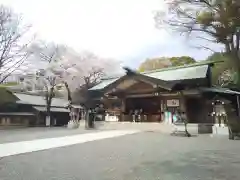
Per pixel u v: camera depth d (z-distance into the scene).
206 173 4.98
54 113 34.22
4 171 5.15
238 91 17.64
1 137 13.38
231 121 11.48
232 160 6.28
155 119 18.61
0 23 21.92
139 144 9.56
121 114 20.61
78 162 6.11
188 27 12.43
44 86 34.75
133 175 4.83
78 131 17.50
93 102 24.89
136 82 19.44
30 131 19.45
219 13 11.01
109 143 9.91
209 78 17.84
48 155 7.13
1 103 28.19
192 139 11.23
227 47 12.17
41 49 30.09
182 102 16.36
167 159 6.46
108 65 35.84
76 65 33.53
